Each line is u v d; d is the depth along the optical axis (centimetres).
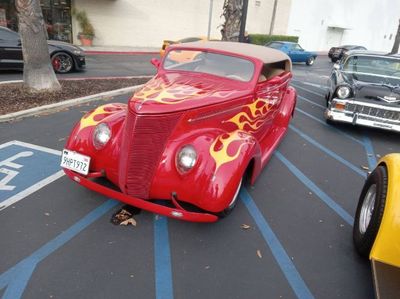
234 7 1071
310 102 1034
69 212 376
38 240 330
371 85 710
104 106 403
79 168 360
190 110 338
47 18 1975
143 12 2306
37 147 526
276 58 504
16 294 271
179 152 324
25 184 421
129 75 1255
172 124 330
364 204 355
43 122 636
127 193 336
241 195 445
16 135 565
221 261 326
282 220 400
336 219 412
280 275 315
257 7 2923
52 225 353
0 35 1035
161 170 328
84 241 334
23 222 353
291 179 507
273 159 576
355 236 355
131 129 322
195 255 330
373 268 279
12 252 312
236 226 379
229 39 1102
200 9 2558
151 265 313
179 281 298
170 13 2425
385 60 824
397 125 673
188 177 320
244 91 419
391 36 4384
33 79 793
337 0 3569
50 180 434
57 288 279
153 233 354
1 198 389
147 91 375
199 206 323
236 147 334
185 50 469
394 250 283
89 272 298
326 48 3731
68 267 302
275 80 484
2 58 1045
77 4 2041
